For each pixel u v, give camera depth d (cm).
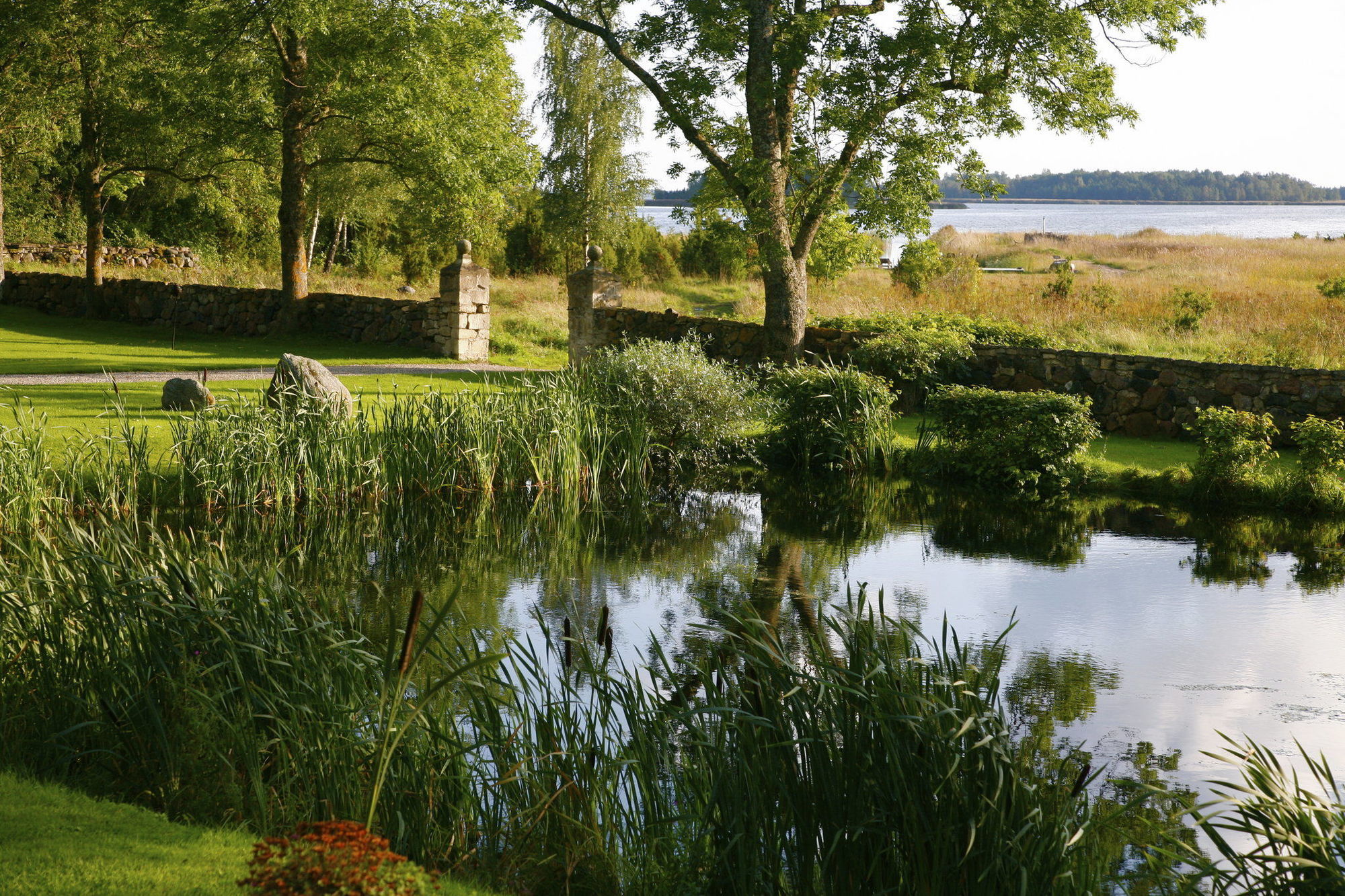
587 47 3709
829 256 1834
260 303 2294
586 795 397
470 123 2206
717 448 1335
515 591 773
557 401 1162
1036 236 6262
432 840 379
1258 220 13900
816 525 1012
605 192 3775
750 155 1711
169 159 2458
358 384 1579
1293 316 1988
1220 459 1101
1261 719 541
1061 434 1162
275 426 1029
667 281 3675
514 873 375
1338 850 326
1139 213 17500
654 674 436
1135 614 721
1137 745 507
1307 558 882
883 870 352
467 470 1112
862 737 356
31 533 753
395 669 438
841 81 1532
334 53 2098
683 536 962
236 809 378
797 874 366
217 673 423
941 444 1273
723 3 1559
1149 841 420
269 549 865
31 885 292
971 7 1573
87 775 409
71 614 464
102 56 2323
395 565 842
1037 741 509
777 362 1619
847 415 1290
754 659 396
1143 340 1770
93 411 1260
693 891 364
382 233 3900
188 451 986
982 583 805
